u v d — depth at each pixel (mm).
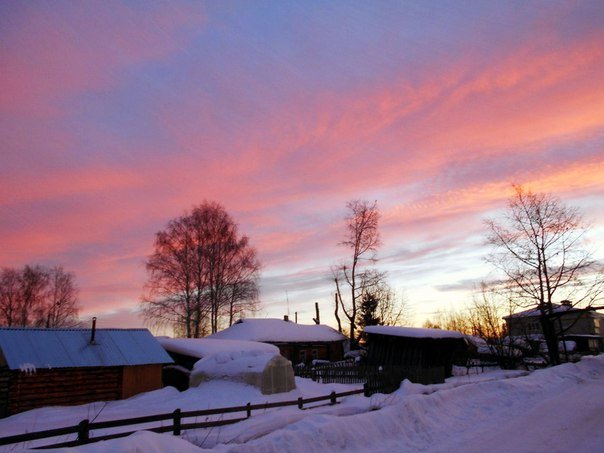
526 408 14758
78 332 24406
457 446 9922
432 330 30781
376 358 31156
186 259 38812
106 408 19531
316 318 59031
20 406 20016
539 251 33562
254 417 12383
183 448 7727
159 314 37781
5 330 22125
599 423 11703
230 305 41469
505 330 36812
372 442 10070
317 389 22312
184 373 28078
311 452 8875
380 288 54906
